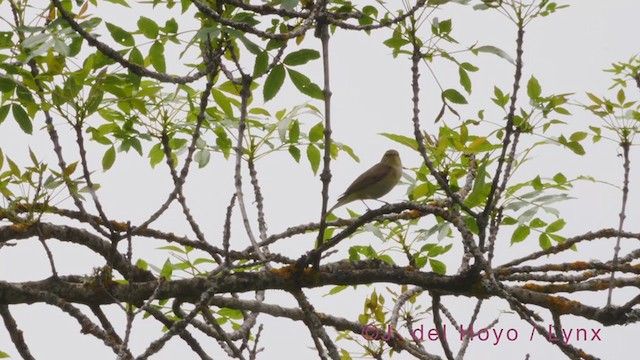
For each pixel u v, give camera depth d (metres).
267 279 10.07
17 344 10.14
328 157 8.95
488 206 9.18
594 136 10.76
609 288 10.35
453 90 9.28
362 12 9.78
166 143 10.42
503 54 9.05
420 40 9.45
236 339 11.20
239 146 9.15
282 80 8.74
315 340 9.88
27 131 8.98
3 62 8.84
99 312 10.18
